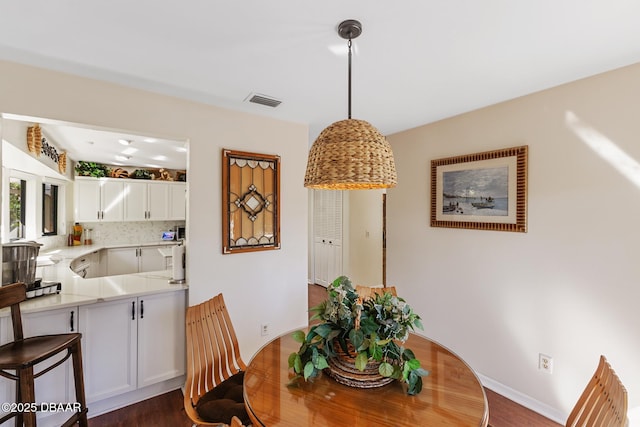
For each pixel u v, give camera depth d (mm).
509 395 2248
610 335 1791
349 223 4863
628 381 1724
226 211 2439
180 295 2311
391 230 3225
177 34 1461
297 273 2865
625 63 1713
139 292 2109
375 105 2391
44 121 1838
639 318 1693
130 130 2047
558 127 2004
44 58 1676
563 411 1979
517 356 2207
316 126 3004
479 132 2457
